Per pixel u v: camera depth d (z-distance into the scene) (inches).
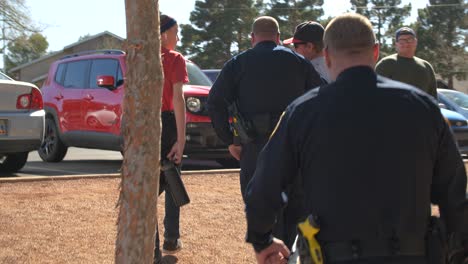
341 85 94.6
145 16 124.3
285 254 99.5
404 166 90.8
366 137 90.7
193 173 352.8
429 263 91.4
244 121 174.7
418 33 2177.7
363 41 96.4
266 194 94.8
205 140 362.9
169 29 193.2
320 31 197.2
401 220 89.9
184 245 216.7
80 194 287.4
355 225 89.6
